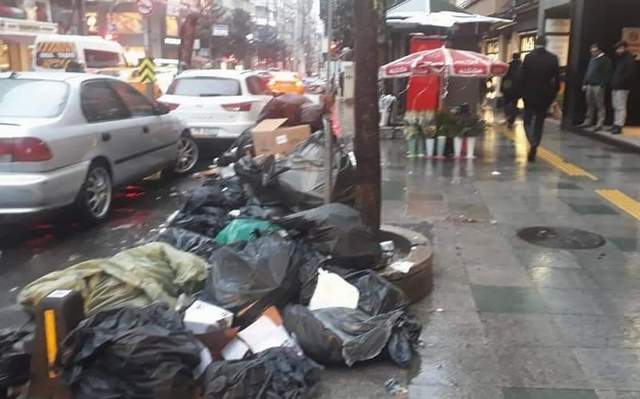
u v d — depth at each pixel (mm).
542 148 13148
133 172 8656
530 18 22750
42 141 6664
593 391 3693
